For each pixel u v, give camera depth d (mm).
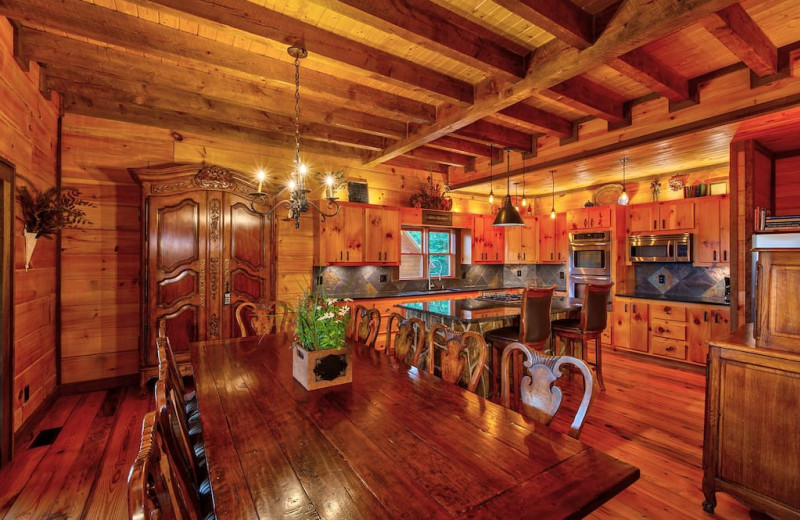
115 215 3859
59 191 3559
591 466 1182
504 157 4691
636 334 5035
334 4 1934
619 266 5535
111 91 3344
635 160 4645
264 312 3342
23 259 2820
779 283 1890
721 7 1753
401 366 2254
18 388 2740
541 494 1039
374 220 5281
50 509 2062
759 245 1952
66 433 2889
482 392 3443
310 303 2031
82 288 3717
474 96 3168
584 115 3738
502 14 2258
